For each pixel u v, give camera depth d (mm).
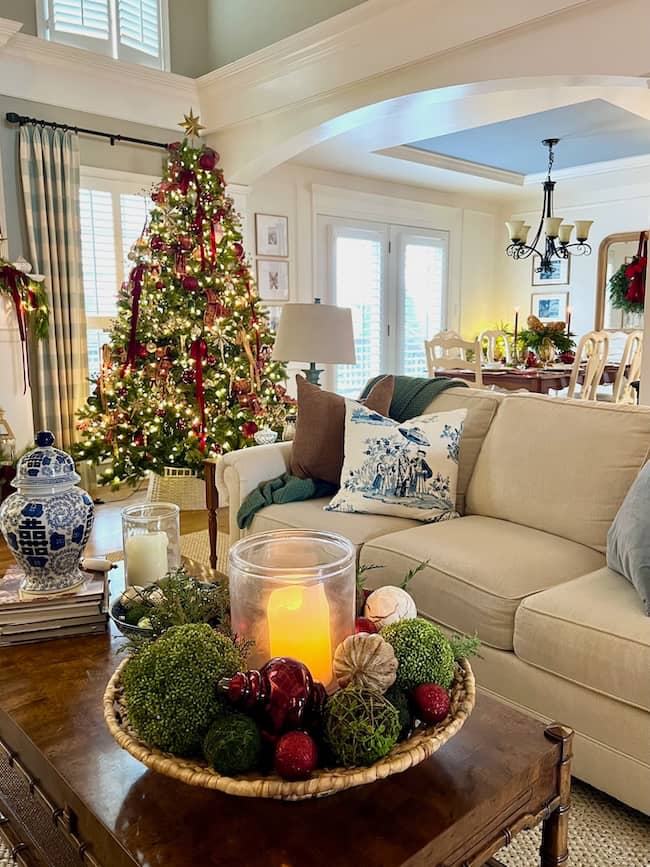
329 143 5191
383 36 3639
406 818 938
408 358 7262
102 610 1544
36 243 4152
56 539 1503
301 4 4164
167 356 4309
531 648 1709
